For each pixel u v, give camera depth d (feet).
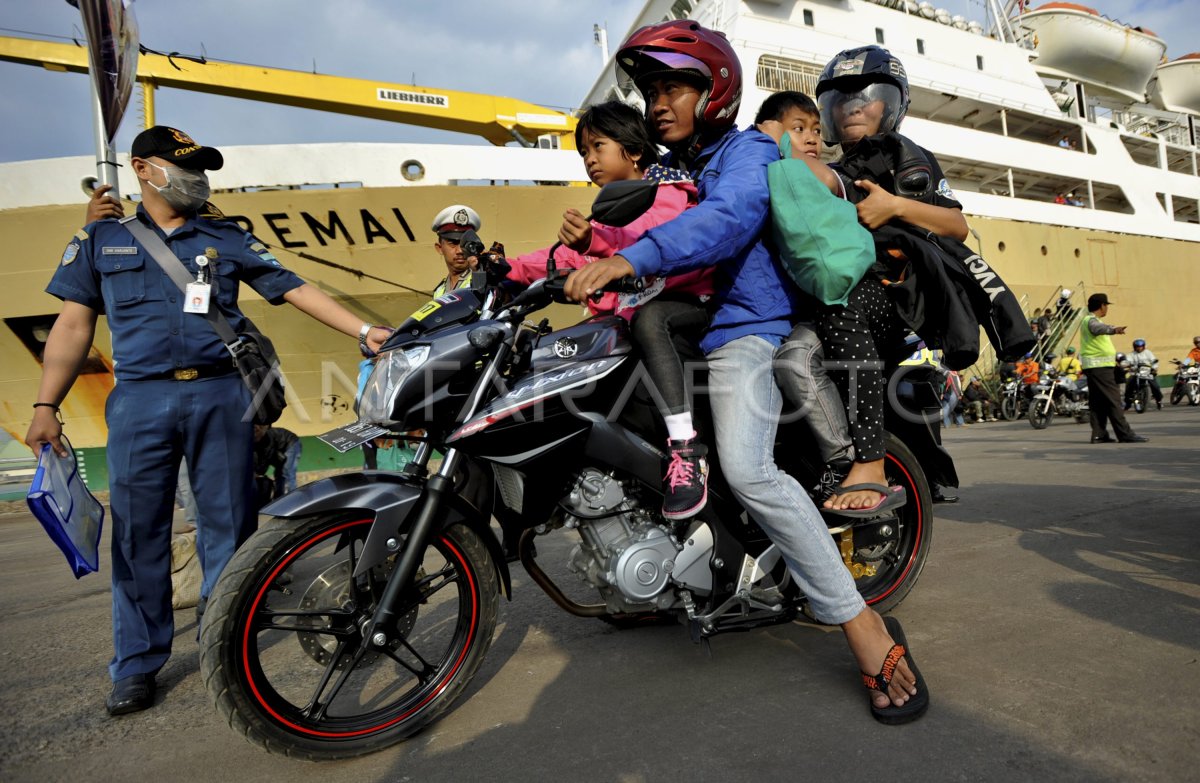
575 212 5.02
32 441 6.50
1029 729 4.83
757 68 39.14
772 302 5.85
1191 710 4.96
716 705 5.56
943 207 6.53
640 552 5.60
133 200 23.02
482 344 5.14
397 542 5.24
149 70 27.37
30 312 24.64
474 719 5.62
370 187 24.52
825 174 5.89
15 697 6.78
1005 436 30.48
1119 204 62.90
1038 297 46.98
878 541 7.14
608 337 5.70
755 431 5.57
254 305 26.27
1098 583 7.99
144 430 6.60
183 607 10.21
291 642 7.90
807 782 4.37
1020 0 64.08
